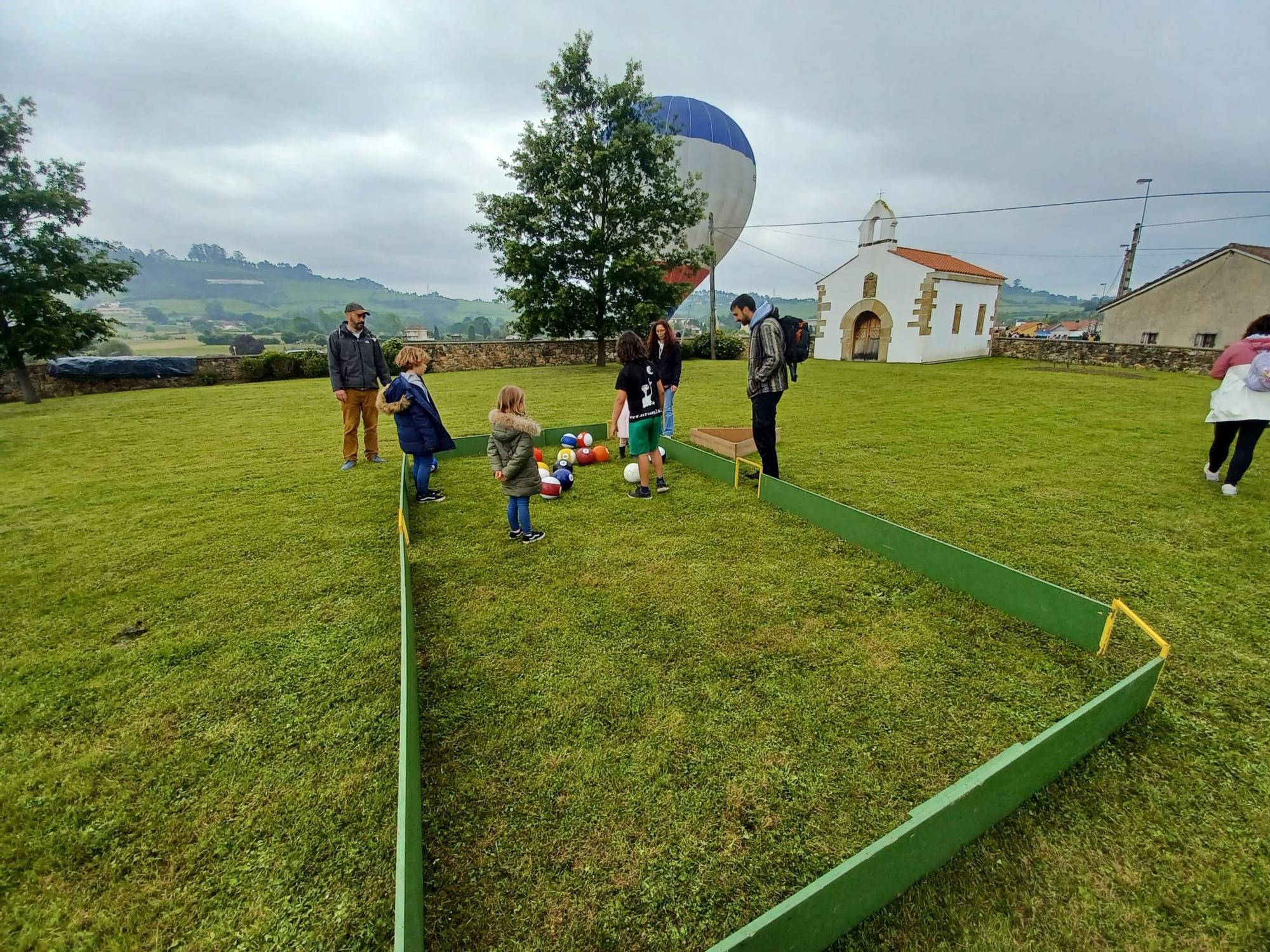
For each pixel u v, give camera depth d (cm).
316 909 148
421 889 148
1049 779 182
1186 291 1981
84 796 185
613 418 521
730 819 173
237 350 2503
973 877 152
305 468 615
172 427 887
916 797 180
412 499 499
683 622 287
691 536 400
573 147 1655
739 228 2272
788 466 582
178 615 302
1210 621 280
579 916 145
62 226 1274
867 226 2167
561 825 172
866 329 2269
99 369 1445
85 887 155
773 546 379
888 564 350
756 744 204
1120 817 171
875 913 143
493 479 563
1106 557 354
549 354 2036
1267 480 512
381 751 203
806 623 284
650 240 1791
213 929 144
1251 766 189
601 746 204
